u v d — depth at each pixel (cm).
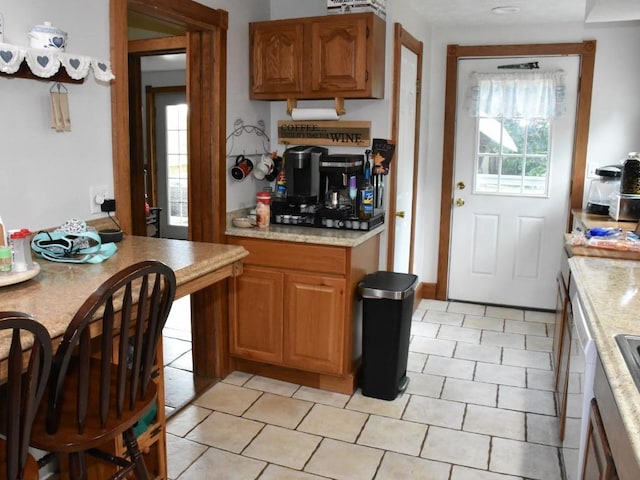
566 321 256
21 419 124
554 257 442
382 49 321
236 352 324
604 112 412
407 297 292
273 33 318
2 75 188
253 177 346
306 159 318
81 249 200
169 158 715
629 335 158
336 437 263
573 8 367
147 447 210
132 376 158
